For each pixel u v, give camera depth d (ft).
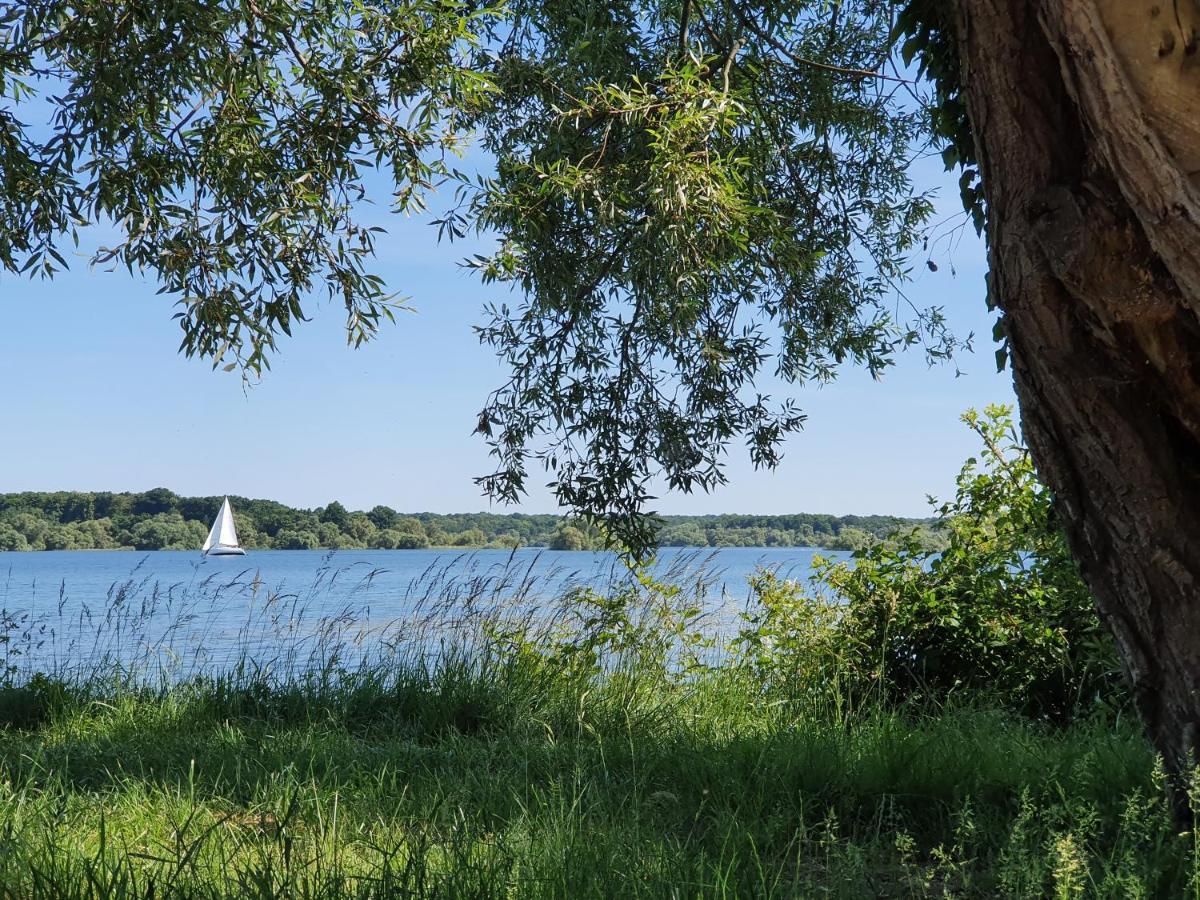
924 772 13.84
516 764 16.31
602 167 19.92
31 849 10.40
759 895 9.55
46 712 22.84
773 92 23.70
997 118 10.94
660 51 22.67
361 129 17.75
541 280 20.99
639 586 24.17
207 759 16.40
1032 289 10.73
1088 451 10.96
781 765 14.55
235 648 27.71
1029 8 10.59
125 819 12.59
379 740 19.76
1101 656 20.84
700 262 18.43
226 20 15.94
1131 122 9.26
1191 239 9.07
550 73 20.44
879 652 22.85
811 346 25.00
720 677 22.94
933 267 19.45
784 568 24.29
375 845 10.68
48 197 17.30
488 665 22.82
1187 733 10.44
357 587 27.30
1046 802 12.44
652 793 14.39
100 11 15.67
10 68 16.74
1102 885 8.95
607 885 9.72
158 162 17.74
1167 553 10.48
